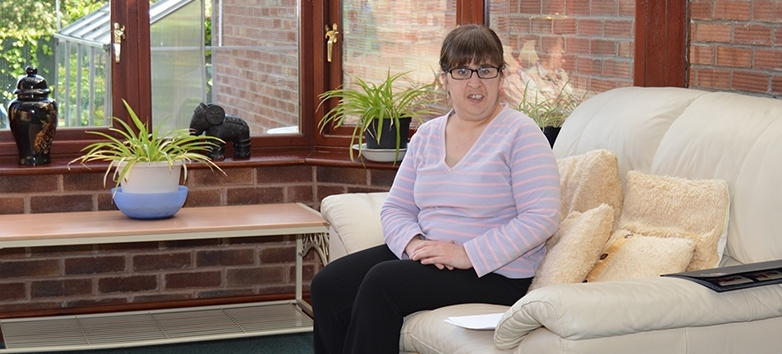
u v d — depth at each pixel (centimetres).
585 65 337
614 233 232
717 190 216
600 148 261
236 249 374
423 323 213
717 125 230
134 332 323
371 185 364
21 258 349
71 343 308
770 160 211
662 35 318
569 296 171
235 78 381
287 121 390
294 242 379
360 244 266
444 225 232
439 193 235
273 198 370
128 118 366
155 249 364
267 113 387
